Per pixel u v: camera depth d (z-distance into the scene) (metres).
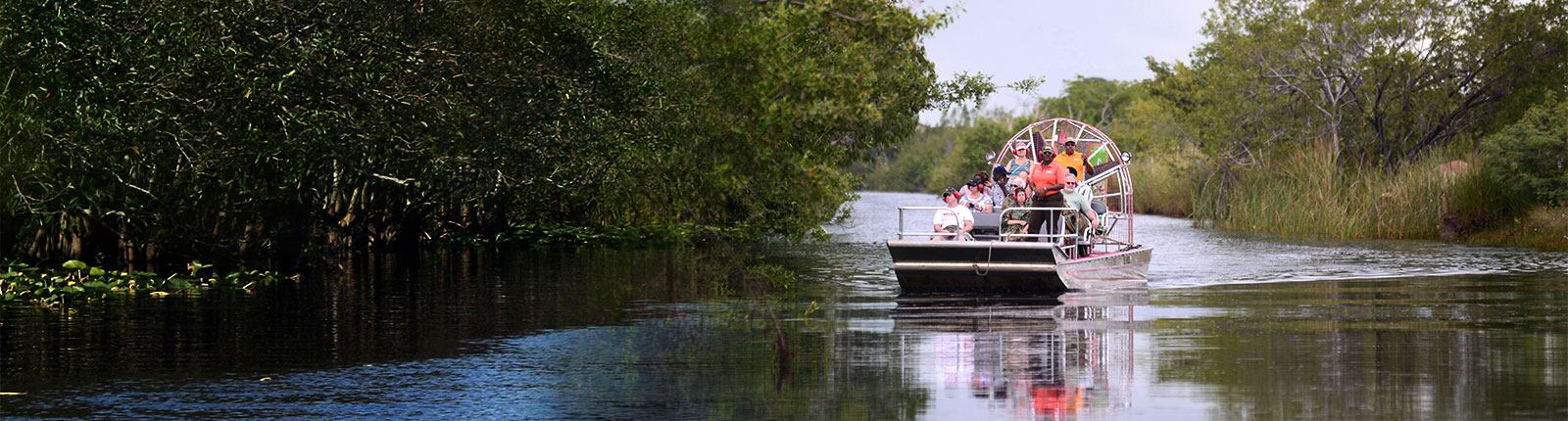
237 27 22.84
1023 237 25.16
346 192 34.94
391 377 14.81
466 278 27.61
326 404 13.21
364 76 24.03
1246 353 16.31
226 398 13.59
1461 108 55.94
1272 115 58.75
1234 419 12.29
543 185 29.31
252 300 23.06
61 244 27.55
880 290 25.12
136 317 20.36
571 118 27.05
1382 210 45.94
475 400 13.41
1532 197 43.28
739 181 16.73
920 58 29.81
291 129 24.19
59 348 17.05
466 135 27.06
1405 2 55.91
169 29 22.88
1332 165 51.53
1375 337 17.83
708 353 16.53
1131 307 21.77
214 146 24.09
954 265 23.95
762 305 22.19
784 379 14.64
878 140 32.16
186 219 26.80
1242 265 32.09
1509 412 12.50
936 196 124.88
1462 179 44.81
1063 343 17.38
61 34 21.98
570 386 14.23
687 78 17.14
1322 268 31.02
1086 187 26.39
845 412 12.81
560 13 26.92
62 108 22.75
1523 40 55.22
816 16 16.81
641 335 18.34
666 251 36.66
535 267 30.58
